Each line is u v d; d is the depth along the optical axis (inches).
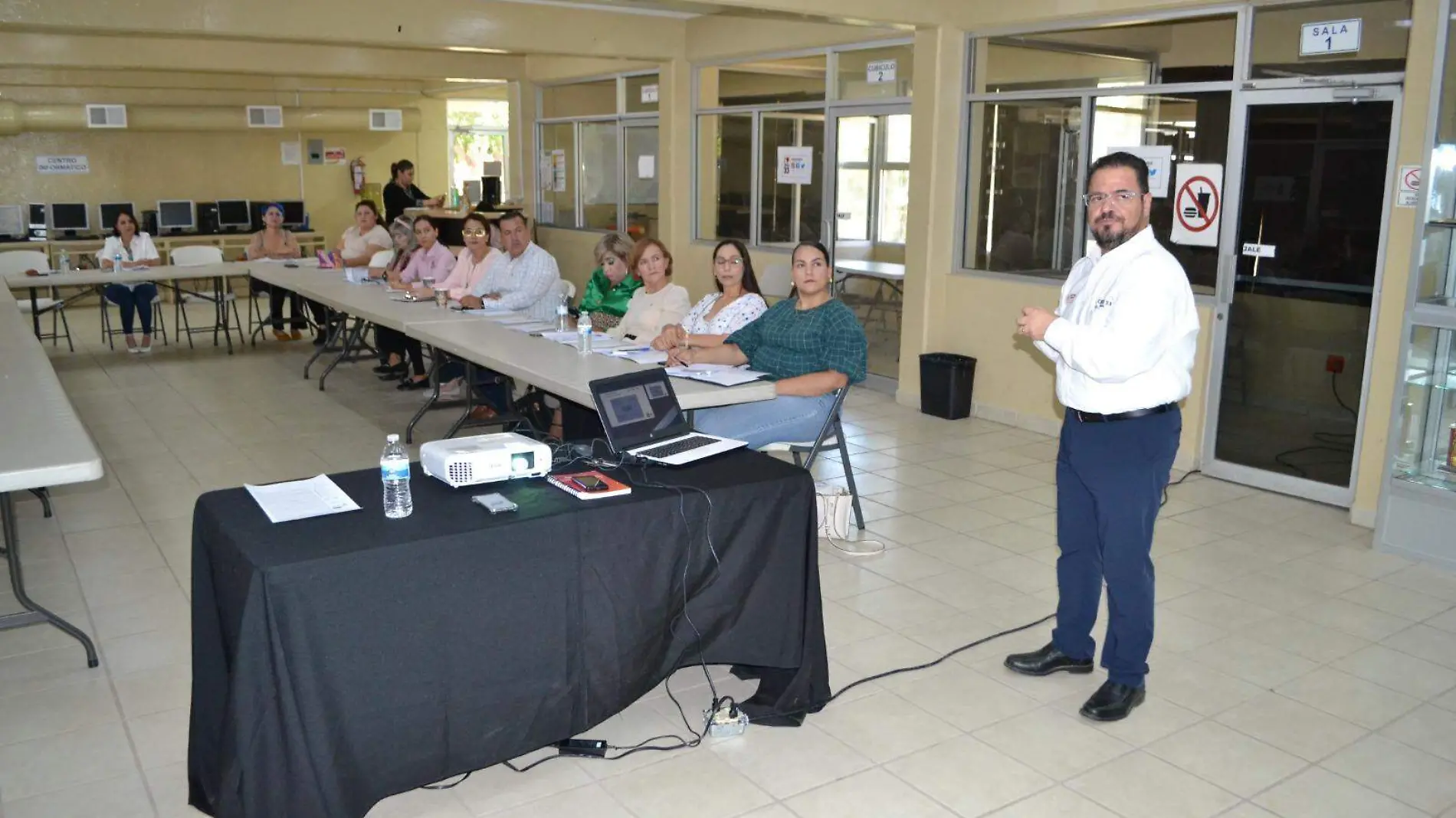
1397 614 148.3
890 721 118.5
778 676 120.7
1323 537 179.0
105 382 304.7
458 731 97.6
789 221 327.3
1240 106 201.2
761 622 115.8
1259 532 181.2
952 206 263.9
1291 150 195.2
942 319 270.2
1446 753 112.7
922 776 107.6
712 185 357.7
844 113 300.2
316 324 363.9
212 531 95.9
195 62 358.9
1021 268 254.1
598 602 103.2
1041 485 208.1
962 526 183.8
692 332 194.5
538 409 227.0
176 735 114.5
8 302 259.0
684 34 350.3
